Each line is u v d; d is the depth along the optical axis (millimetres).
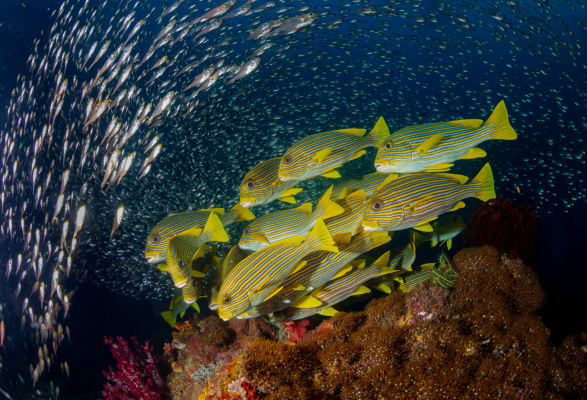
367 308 3586
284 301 3295
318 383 2586
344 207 3418
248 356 2613
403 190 2959
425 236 4723
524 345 2775
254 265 2857
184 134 12133
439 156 3150
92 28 11211
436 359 2438
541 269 14727
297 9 10375
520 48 12242
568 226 15078
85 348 10766
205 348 4922
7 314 11742
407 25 12281
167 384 5324
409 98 14211
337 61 13133
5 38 20781
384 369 2494
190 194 10086
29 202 13430
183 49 10117
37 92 16375
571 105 19031
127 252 9719
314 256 3291
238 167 11039
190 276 3645
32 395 9281
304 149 3568
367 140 3842
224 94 13484
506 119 3145
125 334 11289
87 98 14016
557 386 2609
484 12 12289
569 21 19156
